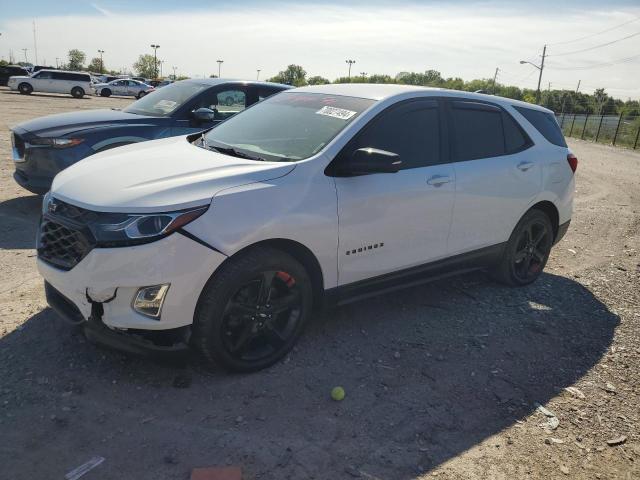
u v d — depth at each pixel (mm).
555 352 4199
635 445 3162
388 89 4473
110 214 3092
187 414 3102
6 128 16047
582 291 5551
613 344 4395
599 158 21500
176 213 3096
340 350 3951
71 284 3195
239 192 3312
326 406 3281
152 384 3359
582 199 11070
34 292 4523
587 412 3443
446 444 3029
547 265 6387
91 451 2764
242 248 3279
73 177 3619
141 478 2607
